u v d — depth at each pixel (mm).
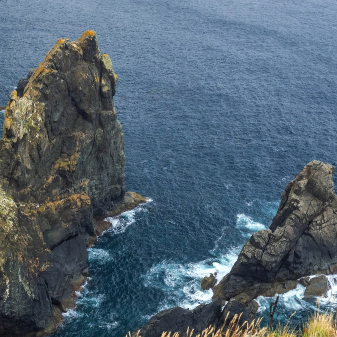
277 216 81938
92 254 80812
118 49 183750
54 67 74438
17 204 67375
